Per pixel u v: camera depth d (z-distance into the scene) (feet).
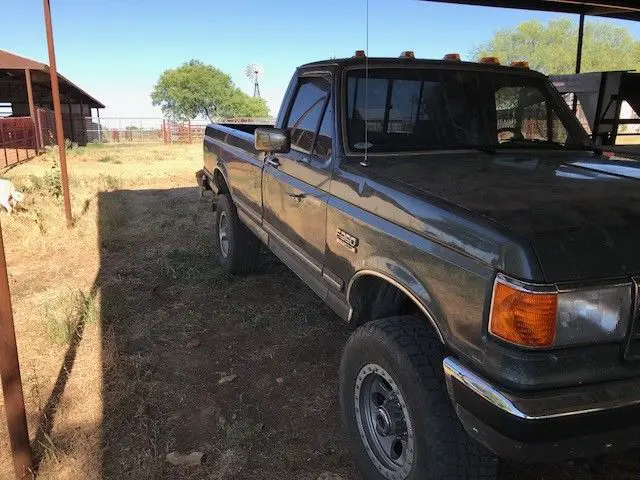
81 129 126.21
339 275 10.59
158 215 30.71
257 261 19.49
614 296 6.61
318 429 11.20
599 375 6.65
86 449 10.51
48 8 25.61
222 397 12.34
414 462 7.99
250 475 9.91
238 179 17.60
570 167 10.17
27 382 12.85
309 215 11.83
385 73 11.93
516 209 7.36
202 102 235.61
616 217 7.08
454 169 9.95
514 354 6.49
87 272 20.77
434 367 7.92
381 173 9.71
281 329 15.67
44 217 28.48
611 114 28.22
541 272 6.36
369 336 8.74
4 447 10.74
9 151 65.36
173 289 18.78
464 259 7.20
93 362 13.80
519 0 26.12
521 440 6.41
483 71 12.78
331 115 11.51
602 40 126.00
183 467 10.11
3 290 9.03
